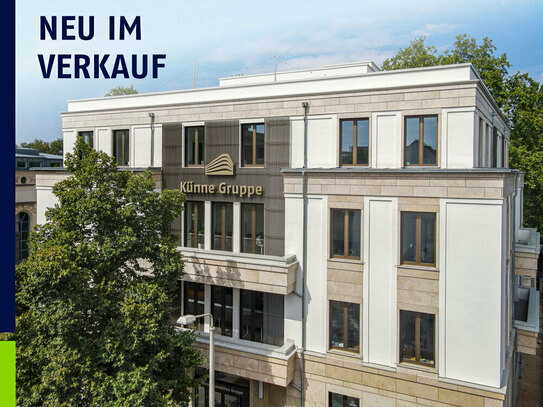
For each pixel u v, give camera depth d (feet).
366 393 55.21
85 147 51.08
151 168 72.43
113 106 81.00
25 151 149.28
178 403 47.67
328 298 57.98
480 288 48.65
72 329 42.19
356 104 58.03
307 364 59.26
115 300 45.62
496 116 74.95
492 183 47.73
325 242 58.08
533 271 68.33
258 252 65.72
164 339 45.01
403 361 53.52
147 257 51.37
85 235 50.96
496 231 47.73
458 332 49.88
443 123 53.01
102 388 40.01
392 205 53.52
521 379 88.43
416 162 55.11
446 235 50.34
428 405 51.42
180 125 72.13
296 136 62.23
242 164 66.95
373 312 54.85
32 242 47.09
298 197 60.29
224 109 67.92
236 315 65.21
